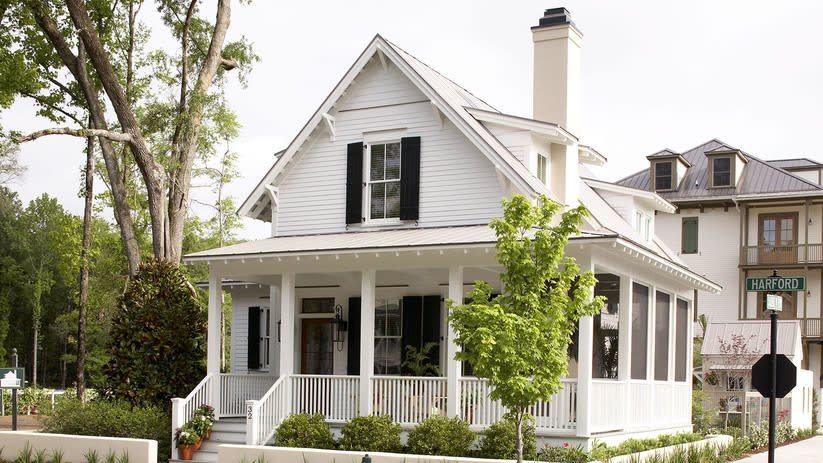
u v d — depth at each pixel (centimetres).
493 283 2069
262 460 1586
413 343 2130
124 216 2394
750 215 4119
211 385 1975
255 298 2631
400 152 2114
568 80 2266
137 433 1892
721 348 2961
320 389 1886
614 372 1995
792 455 2106
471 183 2014
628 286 1856
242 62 2600
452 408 1738
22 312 6762
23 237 6756
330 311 2288
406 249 1756
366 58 2127
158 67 2688
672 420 2259
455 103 2081
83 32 2291
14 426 2111
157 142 2914
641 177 4516
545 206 1280
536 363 1238
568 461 1539
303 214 2228
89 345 6228
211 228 4153
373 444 1697
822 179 4331
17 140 2053
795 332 3084
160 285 2155
